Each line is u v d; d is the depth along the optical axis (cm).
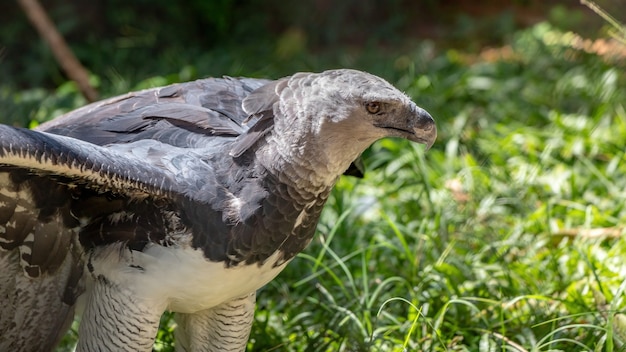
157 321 619
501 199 1005
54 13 1680
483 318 772
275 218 601
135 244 607
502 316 748
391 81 1500
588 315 767
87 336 640
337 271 876
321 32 1845
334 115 586
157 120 678
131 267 610
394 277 816
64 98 1338
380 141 1150
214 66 1588
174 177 601
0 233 621
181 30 1755
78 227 633
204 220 595
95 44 1650
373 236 923
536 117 1275
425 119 581
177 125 674
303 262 891
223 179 609
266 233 601
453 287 820
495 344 744
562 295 828
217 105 700
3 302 661
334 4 1872
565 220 974
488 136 1196
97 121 685
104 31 1723
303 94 601
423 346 757
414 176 1059
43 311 672
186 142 658
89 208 621
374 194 1041
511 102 1355
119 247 614
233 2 1844
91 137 668
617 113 1237
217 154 622
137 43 1678
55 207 618
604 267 843
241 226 595
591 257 861
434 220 941
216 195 601
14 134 548
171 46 1720
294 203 603
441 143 1185
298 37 1730
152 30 1719
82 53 1609
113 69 1513
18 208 611
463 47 1789
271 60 1644
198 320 678
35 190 606
